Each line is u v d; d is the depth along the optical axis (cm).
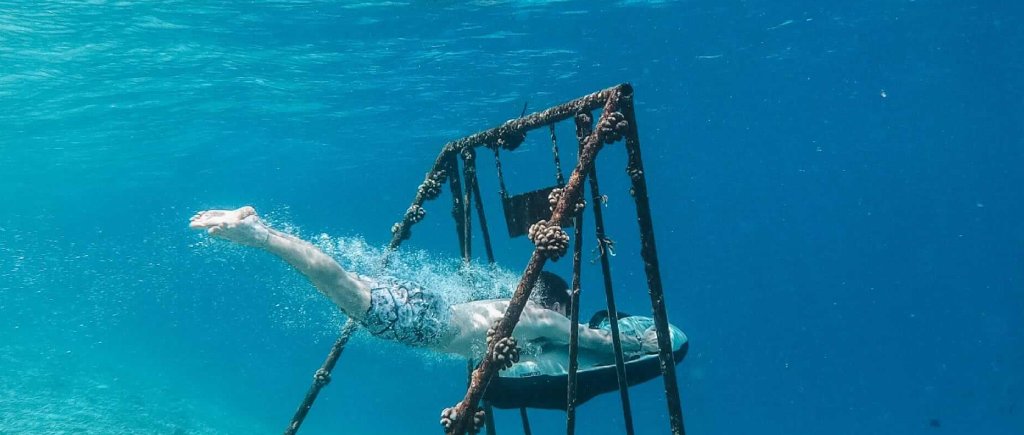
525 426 618
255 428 2712
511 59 1806
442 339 473
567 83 2047
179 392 3162
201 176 3844
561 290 563
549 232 328
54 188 4069
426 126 2555
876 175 6028
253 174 3928
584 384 503
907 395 7131
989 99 3466
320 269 408
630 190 363
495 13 1481
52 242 8144
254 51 1619
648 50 1861
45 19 1355
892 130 4128
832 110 3334
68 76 1738
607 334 554
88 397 2283
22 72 1691
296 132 2623
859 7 1767
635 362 521
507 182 4697
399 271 540
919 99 3319
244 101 2086
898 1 1772
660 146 3866
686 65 2062
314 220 8112
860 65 2448
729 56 2038
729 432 5119
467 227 548
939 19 1994
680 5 1571
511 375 506
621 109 355
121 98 1969
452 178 590
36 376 2483
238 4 1330
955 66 2695
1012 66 2788
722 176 5612
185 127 2412
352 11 1400
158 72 1745
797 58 2202
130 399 2475
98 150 2812
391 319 441
